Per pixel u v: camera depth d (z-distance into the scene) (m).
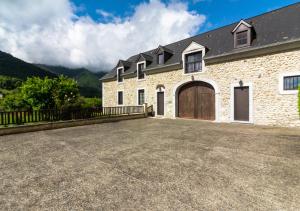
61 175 4.22
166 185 3.68
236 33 12.09
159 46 17.05
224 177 3.99
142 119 15.02
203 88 13.98
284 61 10.09
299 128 9.52
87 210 2.91
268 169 4.35
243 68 11.63
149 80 17.78
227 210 2.86
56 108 12.43
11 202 3.16
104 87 23.67
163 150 6.04
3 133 8.71
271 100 10.53
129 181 3.88
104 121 13.10
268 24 11.80
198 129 9.77
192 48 14.24
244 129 9.48
